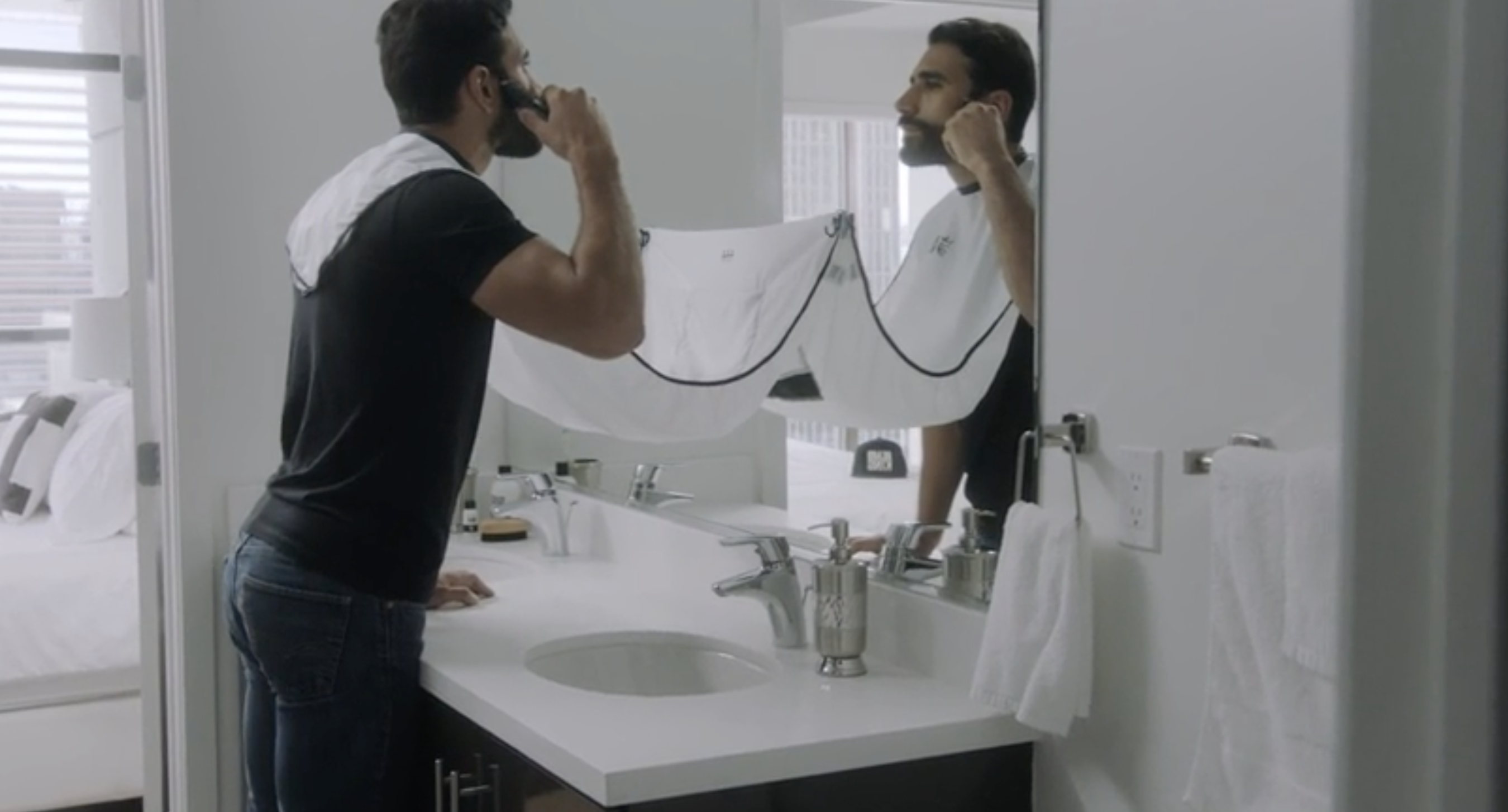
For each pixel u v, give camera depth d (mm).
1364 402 378
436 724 1988
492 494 2992
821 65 2121
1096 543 1597
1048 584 1564
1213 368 1429
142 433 3000
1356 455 381
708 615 2293
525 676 1901
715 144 2402
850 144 2057
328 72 2910
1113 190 1560
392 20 2096
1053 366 1659
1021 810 1713
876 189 2002
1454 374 358
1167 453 1496
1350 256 381
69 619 3555
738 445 2340
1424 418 365
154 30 2836
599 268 1925
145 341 2992
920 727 1631
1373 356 375
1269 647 1290
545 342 2311
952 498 1846
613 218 1976
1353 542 382
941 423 1865
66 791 3547
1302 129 1312
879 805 1626
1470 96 353
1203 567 1450
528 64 2553
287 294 2881
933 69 1856
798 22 2180
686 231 2486
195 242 2783
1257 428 1376
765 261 2277
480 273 1892
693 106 2441
